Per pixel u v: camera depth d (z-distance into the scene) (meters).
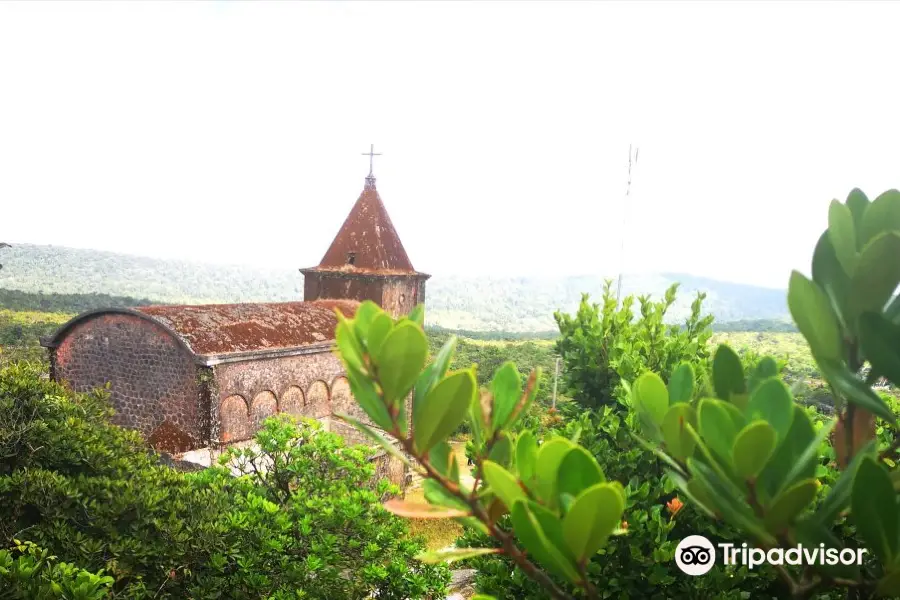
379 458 19.61
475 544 4.83
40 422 9.19
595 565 4.32
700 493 1.56
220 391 19.48
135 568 8.48
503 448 1.73
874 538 1.34
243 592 8.75
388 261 28.39
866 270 1.49
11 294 63.19
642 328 7.35
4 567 6.02
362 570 9.22
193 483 10.39
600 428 5.67
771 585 4.19
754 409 1.49
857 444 1.67
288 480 11.68
